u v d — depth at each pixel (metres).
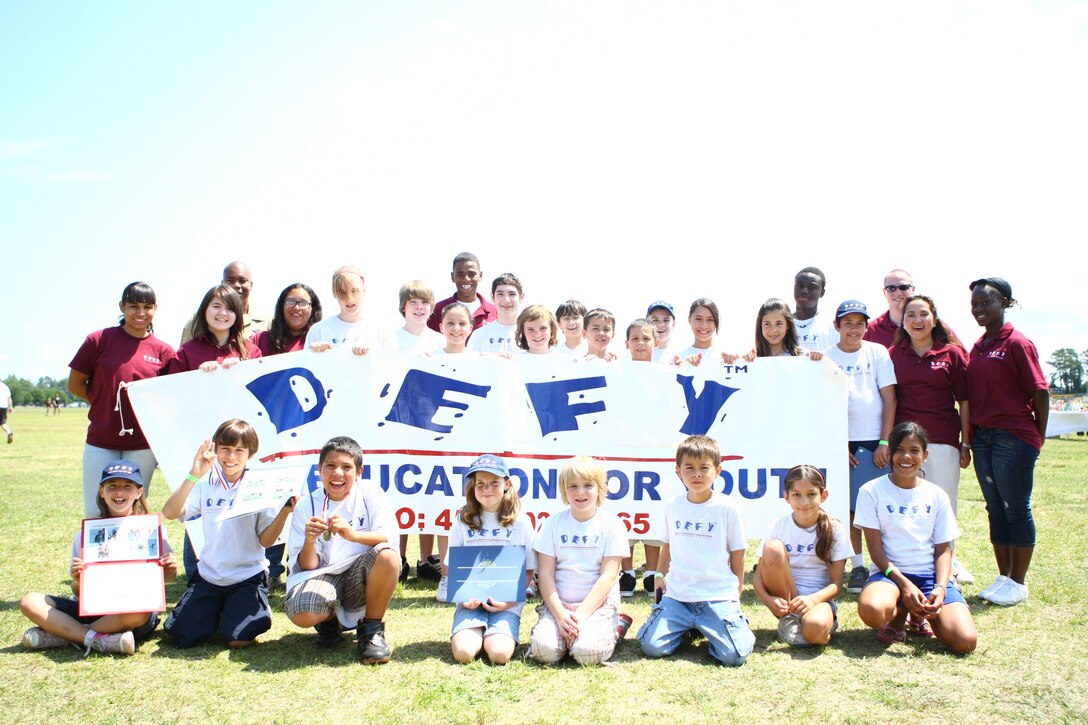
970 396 6.05
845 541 5.06
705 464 4.85
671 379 6.67
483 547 4.87
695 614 4.69
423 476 6.57
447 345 6.96
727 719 3.65
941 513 5.16
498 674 4.28
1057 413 19.45
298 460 6.46
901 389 6.53
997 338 5.94
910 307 6.39
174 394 6.32
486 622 4.71
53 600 4.73
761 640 4.93
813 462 6.46
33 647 4.65
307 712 3.75
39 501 10.86
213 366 6.40
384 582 4.56
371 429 6.59
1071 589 5.93
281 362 6.55
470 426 6.62
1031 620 5.22
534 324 7.17
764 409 6.57
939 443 6.35
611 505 6.57
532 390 6.69
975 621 5.21
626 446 6.60
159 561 4.85
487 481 4.93
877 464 6.39
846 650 4.70
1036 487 11.97
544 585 4.76
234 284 7.28
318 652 4.70
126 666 4.41
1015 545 5.65
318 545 4.88
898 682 4.11
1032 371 5.68
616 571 4.78
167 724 3.62
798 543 5.16
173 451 6.26
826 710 3.76
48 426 41.84
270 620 4.92
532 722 3.62
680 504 5.00
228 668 4.39
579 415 6.65
